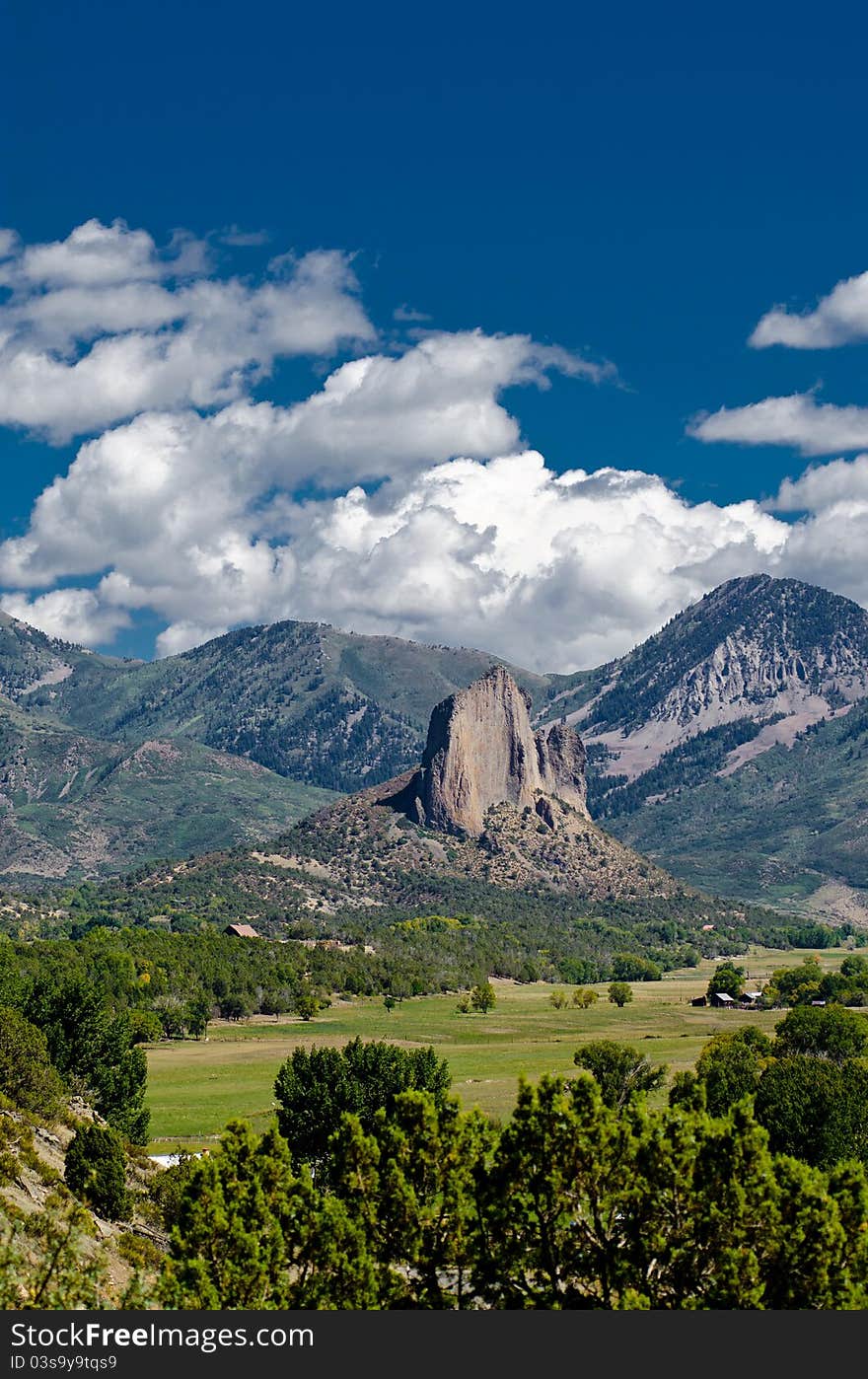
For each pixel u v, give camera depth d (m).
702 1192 46.72
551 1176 47.47
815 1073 86.44
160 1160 93.88
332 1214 47.91
